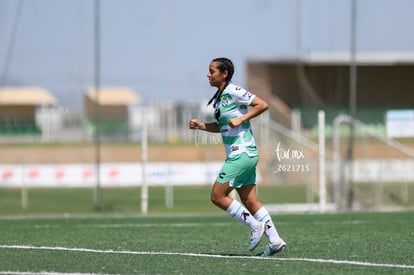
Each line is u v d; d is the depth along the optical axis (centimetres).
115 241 3981
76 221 5469
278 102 14450
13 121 13062
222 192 3306
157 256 3362
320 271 2948
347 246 3697
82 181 9000
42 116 13050
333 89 15588
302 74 13012
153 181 8662
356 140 8825
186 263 3148
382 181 7906
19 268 3059
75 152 12456
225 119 3288
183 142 13538
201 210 7619
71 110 12950
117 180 8825
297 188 8588
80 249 3625
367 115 13100
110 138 14462
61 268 3047
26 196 8806
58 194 9094
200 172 8875
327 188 7975
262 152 8619
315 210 7012
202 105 14675
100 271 2972
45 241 3978
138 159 12594
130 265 3105
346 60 15138
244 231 4562
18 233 4419
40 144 12812
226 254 3441
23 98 14500
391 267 3036
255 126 8650
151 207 7906
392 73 15862
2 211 7600
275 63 15338
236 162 3275
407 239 4000
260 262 3162
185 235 4316
